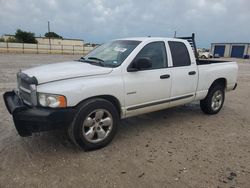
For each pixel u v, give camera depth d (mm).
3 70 14086
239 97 8445
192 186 3035
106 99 4016
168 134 4680
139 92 4289
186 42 5227
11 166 3375
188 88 5152
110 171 3316
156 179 3158
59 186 2971
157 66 4609
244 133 4852
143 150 3963
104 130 3998
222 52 65250
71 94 3498
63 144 4082
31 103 3566
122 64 4098
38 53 46531
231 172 3373
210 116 5938
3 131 4559
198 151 3982
